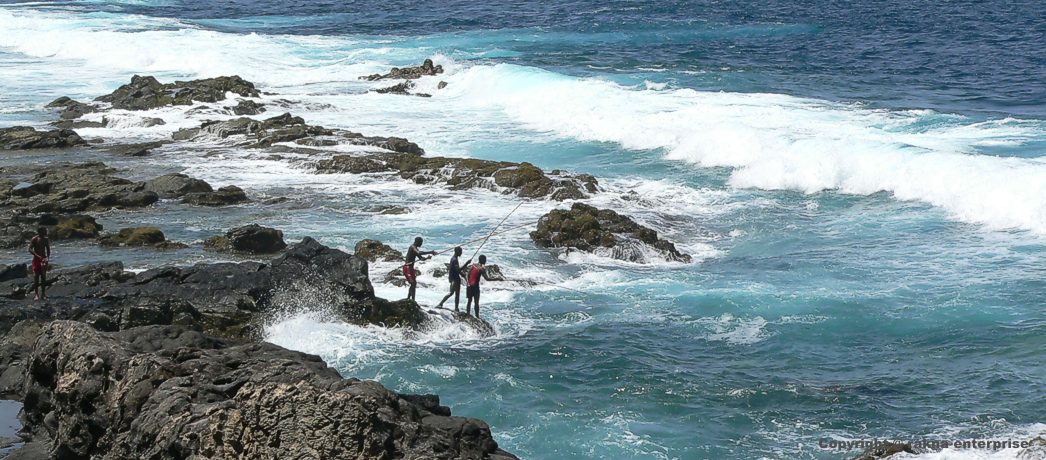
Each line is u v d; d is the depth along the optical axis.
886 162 27.62
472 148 34.50
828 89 44.62
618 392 14.61
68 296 16.14
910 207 25.78
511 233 24.14
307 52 60.84
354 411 8.53
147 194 26.84
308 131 35.47
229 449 8.63
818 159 28.58
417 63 55.91
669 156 32.41
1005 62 52.34
